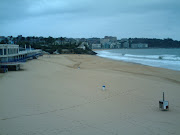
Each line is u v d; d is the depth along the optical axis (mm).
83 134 10727
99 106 16031
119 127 11750
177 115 13945
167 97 19422
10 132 10812
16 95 18781
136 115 13969
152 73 37906
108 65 53656
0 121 12359
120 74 35375
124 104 16750
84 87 23203
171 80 30391
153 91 21984
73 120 12805
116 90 21969
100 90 21781
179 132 11008
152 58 85625
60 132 10930
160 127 11742
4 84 23641
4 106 15398
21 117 13172
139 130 11312
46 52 124562
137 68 46188
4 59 40469
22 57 58312
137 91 21781
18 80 26641
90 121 12672
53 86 23422
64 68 43688
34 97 18281
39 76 30875
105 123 12375
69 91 21047
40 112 14266
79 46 168750
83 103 16766
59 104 16328
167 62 64000
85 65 53594
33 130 11133
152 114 14219
